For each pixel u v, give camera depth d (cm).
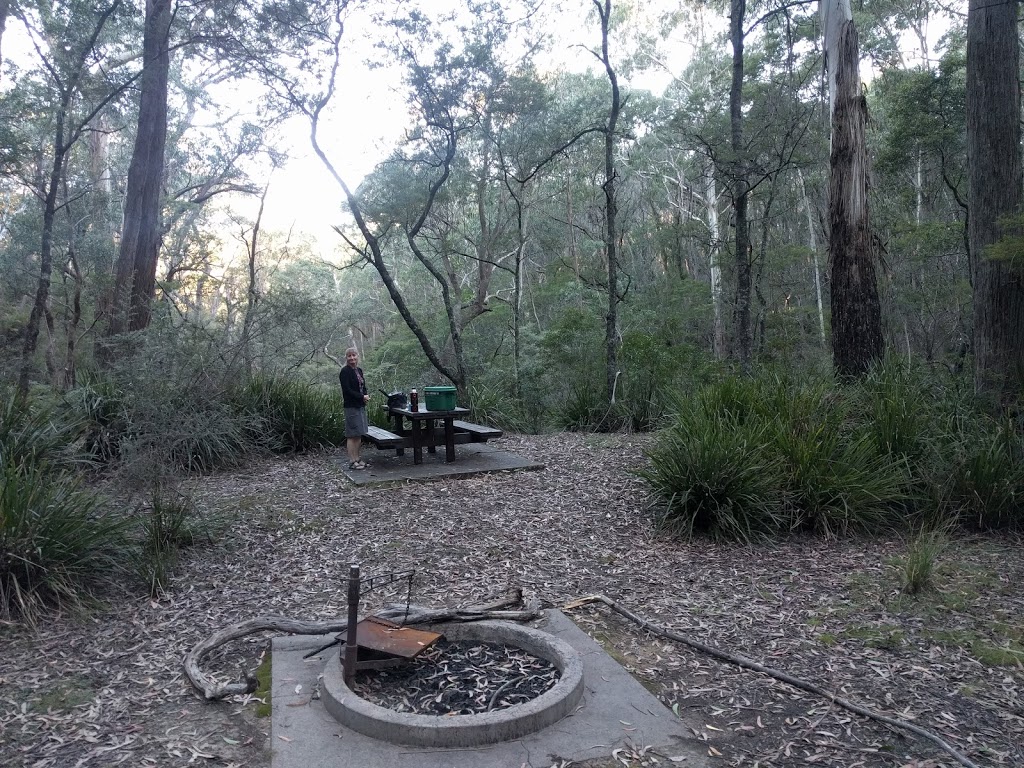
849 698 374
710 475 656
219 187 2562
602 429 1288
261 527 684
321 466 963
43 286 1430
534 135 1884
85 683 391
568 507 751
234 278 2959
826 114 1673
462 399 1388
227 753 322
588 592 532
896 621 476
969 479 679
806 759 318
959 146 1633
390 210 1686
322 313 1290
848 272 1029
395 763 306
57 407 873
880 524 676
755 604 508
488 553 618
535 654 405
